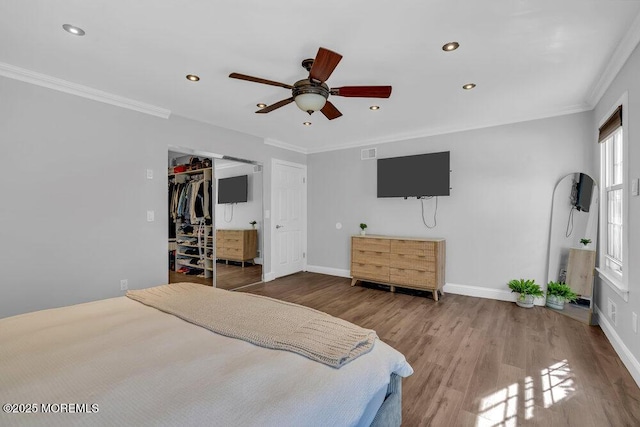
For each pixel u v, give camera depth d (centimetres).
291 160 532
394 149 466
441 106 334
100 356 110
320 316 153
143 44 213
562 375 208
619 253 266
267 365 104
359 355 119
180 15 181
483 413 170
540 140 359
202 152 389
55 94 271
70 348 116
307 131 438
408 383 199
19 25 190
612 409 173
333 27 193
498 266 387
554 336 273
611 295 260
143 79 269
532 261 365
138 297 186
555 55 226
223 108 343
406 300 384
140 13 179
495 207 387
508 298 379
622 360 225
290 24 190
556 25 190
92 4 171
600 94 288
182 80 271
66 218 278
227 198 432
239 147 437
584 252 323
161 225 347
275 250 503
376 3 170
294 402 87
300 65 244
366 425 107
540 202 360
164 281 349
